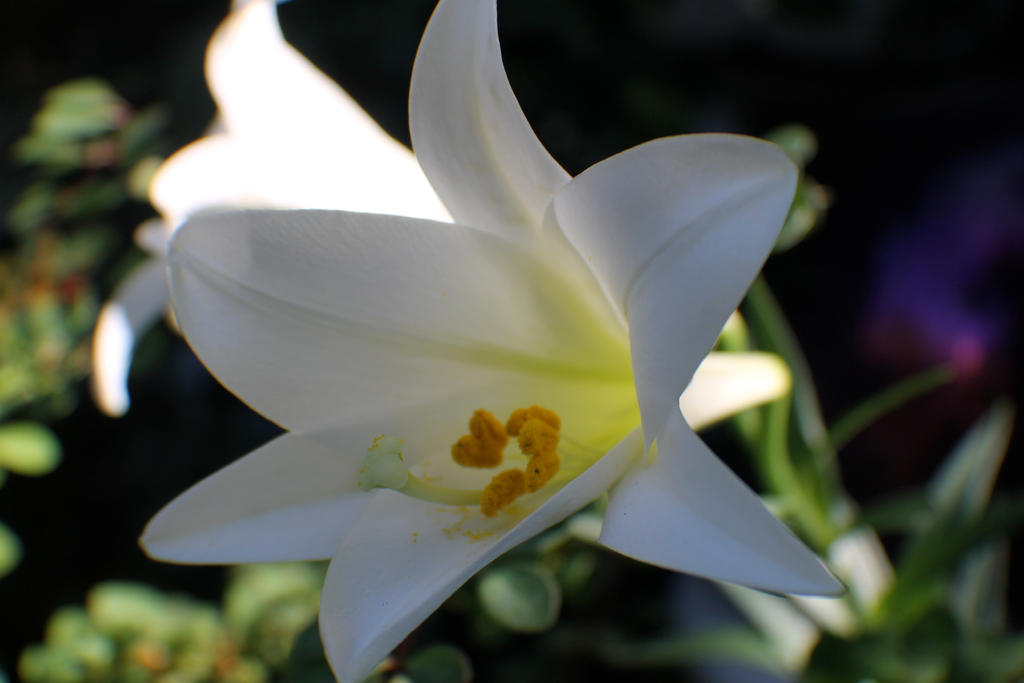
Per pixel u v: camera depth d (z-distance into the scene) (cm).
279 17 103
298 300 49
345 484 50
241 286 48
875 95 114
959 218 104
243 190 57
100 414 111
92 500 111
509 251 49
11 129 118
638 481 46
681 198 45
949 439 99
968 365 99
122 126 88
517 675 89
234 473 50
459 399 51
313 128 56
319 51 104
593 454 51
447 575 47
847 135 115
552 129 105
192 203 57
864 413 58
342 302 49
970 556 64
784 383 52
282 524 50
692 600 95
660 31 110
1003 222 101
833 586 43
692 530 44
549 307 50
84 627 70
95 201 84
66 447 110
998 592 68
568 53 106
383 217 48
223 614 81
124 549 108
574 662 92
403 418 50
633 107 106
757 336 57
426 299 49
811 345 110
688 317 44
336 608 47
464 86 47
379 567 48
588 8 107
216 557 49
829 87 115
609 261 46
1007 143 105
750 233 44
